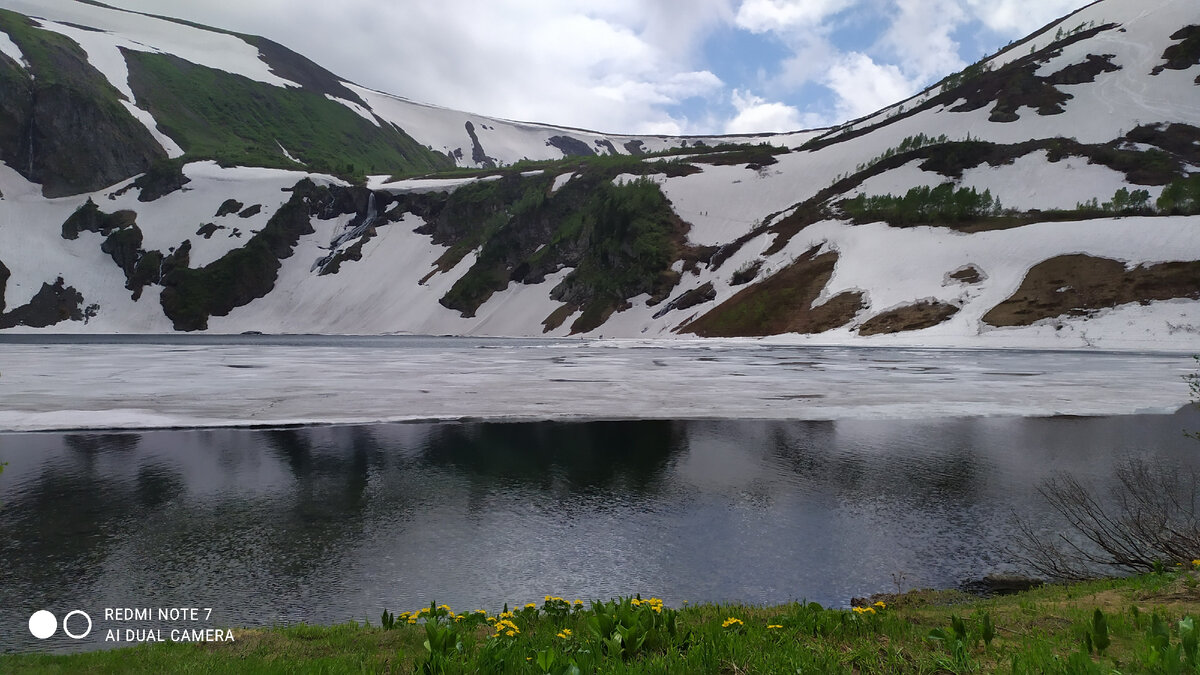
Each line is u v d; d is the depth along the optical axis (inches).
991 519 646.5
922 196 5019.7
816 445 1018.1
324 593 482.6
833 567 530.6
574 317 5802.2
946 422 1212.5
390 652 267.3
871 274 4350.4
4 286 6643.7
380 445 1029.2
